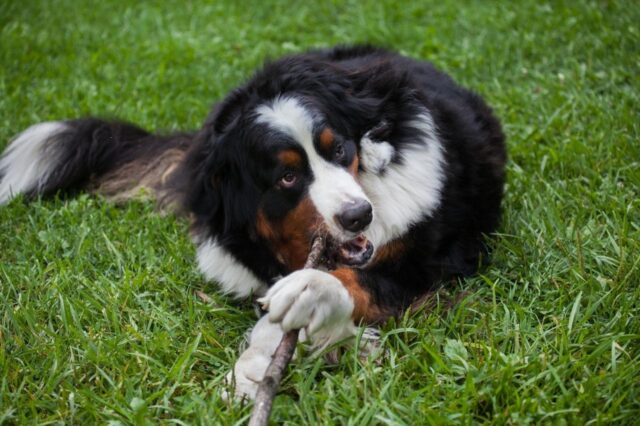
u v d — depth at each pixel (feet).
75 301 5.17
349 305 4.61
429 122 5.22
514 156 6.51
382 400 4.30
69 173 6.60
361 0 9.32
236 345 4.94
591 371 4.44
